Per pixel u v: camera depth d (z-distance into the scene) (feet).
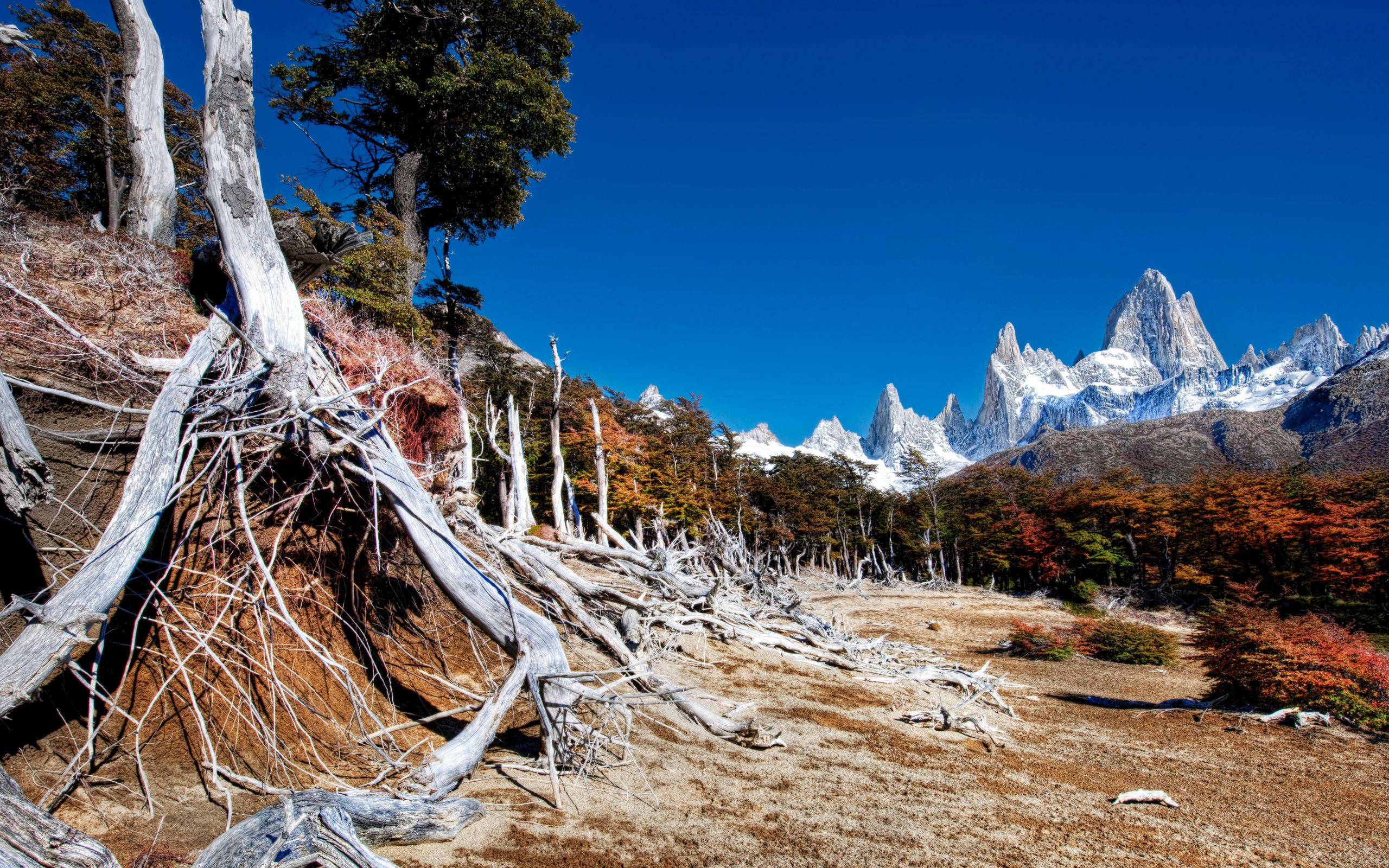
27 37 36.78
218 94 17.30
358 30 50.72
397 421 24.48
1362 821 21.91
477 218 61.11
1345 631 39.40
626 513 93.97
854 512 185.98
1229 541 115.24
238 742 14.44
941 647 67.00
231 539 17.47
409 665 20.75
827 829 16.92
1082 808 21.01
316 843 10.70
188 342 20.44
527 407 90.89
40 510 14.64
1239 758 29.32
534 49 55.77
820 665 38.27
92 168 53.93
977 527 173.68
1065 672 53.06
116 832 11.27
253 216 17.65
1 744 11.90
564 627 29.01
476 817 14.88
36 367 16.14
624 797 17.43
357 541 20.83
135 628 13.66
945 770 23.44
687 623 37.52
